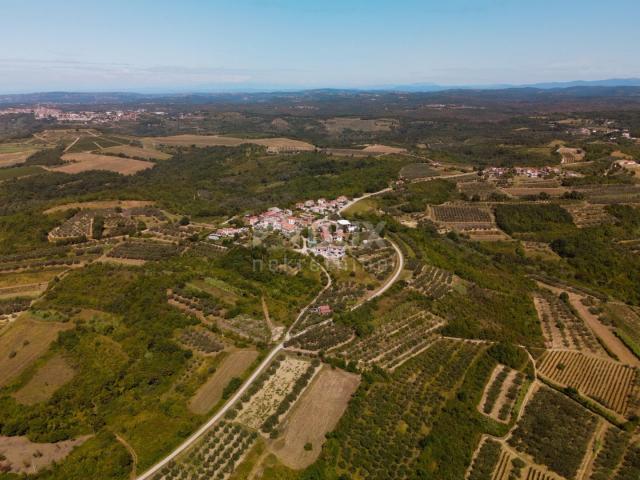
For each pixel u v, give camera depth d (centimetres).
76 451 9606
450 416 10869
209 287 16038
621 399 11838
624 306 17262
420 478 9125
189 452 9519
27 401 11069
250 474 8950
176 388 11500
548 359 13625
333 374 11906
